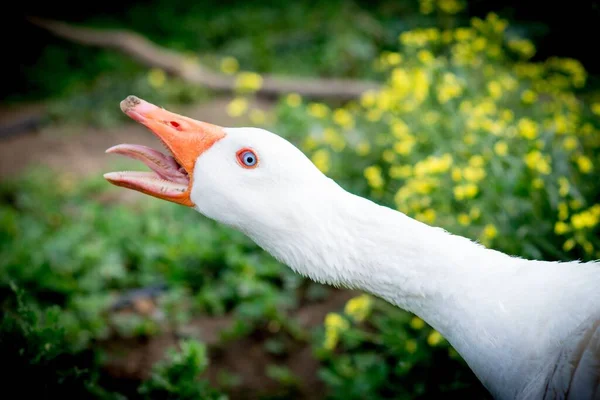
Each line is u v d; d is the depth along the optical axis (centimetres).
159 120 67
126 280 111
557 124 94
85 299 104
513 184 85
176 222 125
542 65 131
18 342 70
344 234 64
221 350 101
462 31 126
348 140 114
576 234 79
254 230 65
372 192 104
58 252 114
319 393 94
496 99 108
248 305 104
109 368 95
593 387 56
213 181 65
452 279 62
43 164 167
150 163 68
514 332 60
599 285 60
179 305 107
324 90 186
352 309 88
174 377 75
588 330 58
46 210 136
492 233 80
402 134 101
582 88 134
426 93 108
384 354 89
